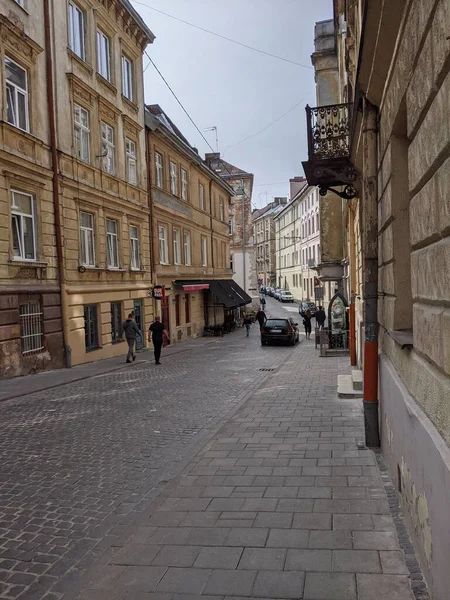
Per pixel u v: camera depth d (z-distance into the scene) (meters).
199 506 5.06
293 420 8.52
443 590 2.79
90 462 6.75
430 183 3.05
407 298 4.95
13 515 5.07
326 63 20.98
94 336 19.73
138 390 12.59
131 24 23.53
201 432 8.16
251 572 3.78
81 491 5.69
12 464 6.75
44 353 15.86
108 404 10.79
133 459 6.82
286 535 4.33
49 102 16.66
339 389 10.60
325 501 5.00
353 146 8.30
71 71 18.19
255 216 114.88
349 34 9.81
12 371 14.29
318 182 10.39
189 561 4.00
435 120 2.82
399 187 4.86
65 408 10.45
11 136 14.51
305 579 3.63
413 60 3.44
